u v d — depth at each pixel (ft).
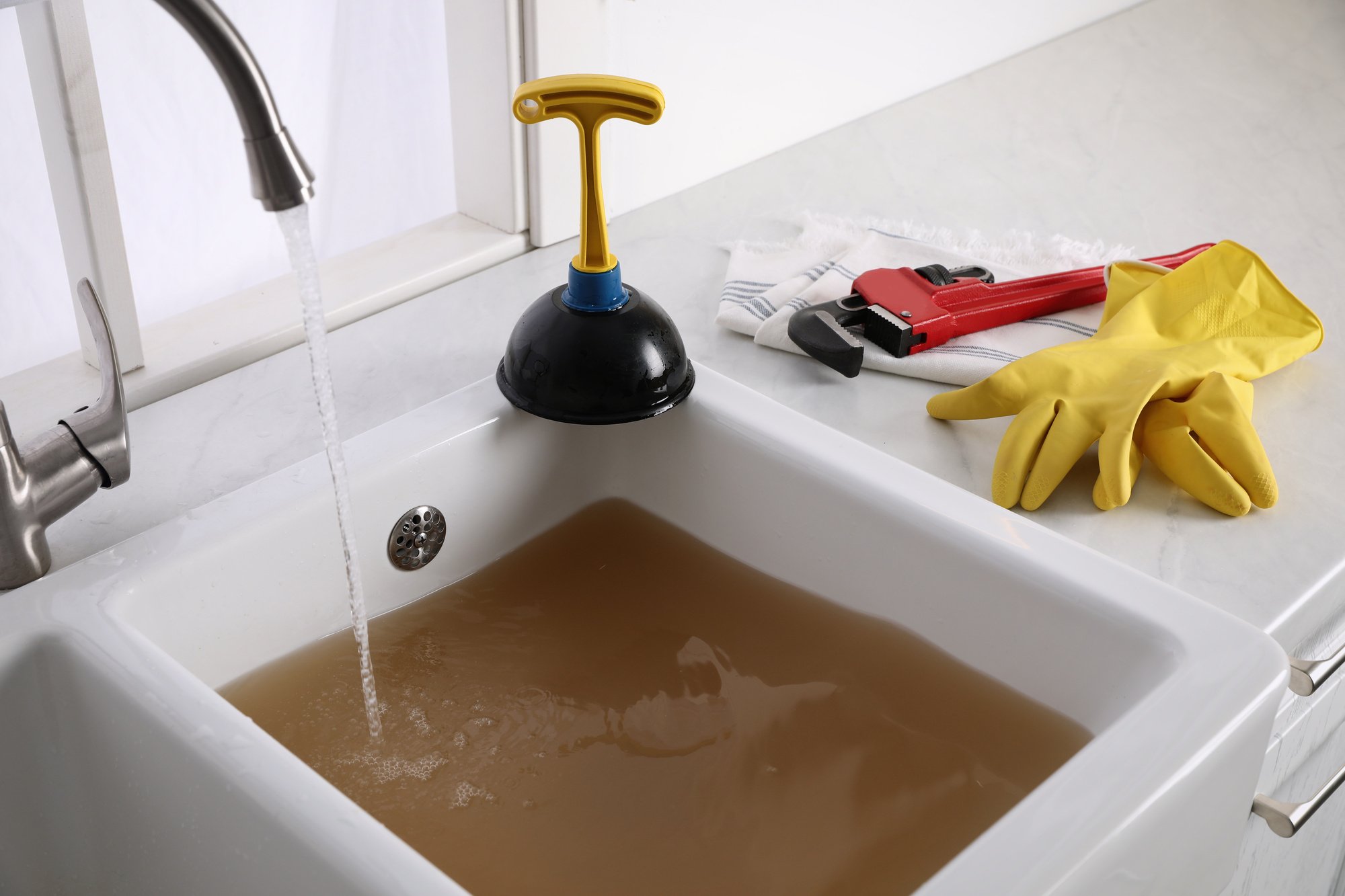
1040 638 2.34
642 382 2.64
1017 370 2.86
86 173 2.62
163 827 1.99
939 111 4.82
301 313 3.20
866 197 4.12
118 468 2.34
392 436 2.63
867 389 3.10
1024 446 2.69
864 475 2.57
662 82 3.90
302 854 1.68
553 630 2.62
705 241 3.83
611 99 2.40
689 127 4.08
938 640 2.53
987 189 4.20
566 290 2.72
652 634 2.61
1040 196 4.16
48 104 2.57
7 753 2.10
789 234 3.86
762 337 3.25
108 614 2.13
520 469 2.82
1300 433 2.91
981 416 2.89
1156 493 2.72
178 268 4.66
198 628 2.33
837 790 2.22
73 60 2.49
